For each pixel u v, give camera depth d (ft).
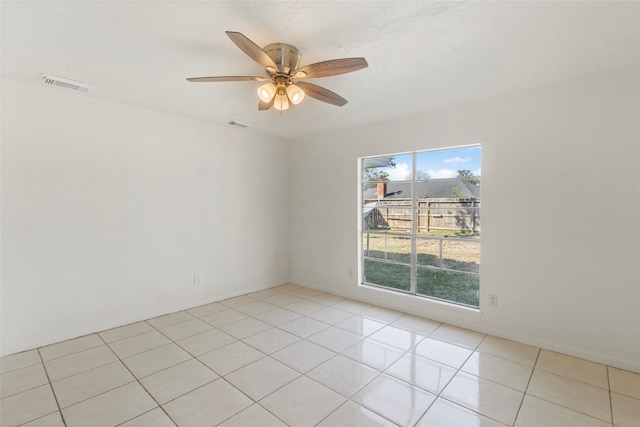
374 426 5.82
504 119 9.45
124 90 9.18
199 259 12.56
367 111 10.96
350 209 13.47
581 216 8.31
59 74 8.06
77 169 9.53
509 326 9.49
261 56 5.81
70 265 9.45
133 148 10.68
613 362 7.89
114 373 7.56
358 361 8.18
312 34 6.08
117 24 5.78
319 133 14.42
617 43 6.40
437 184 13.56
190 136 12.18
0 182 8.31
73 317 9.52
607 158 7.95
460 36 6.16
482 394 6.79
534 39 6.26
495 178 9.64
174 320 10.98
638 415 6.11
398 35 6.12
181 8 5.28
